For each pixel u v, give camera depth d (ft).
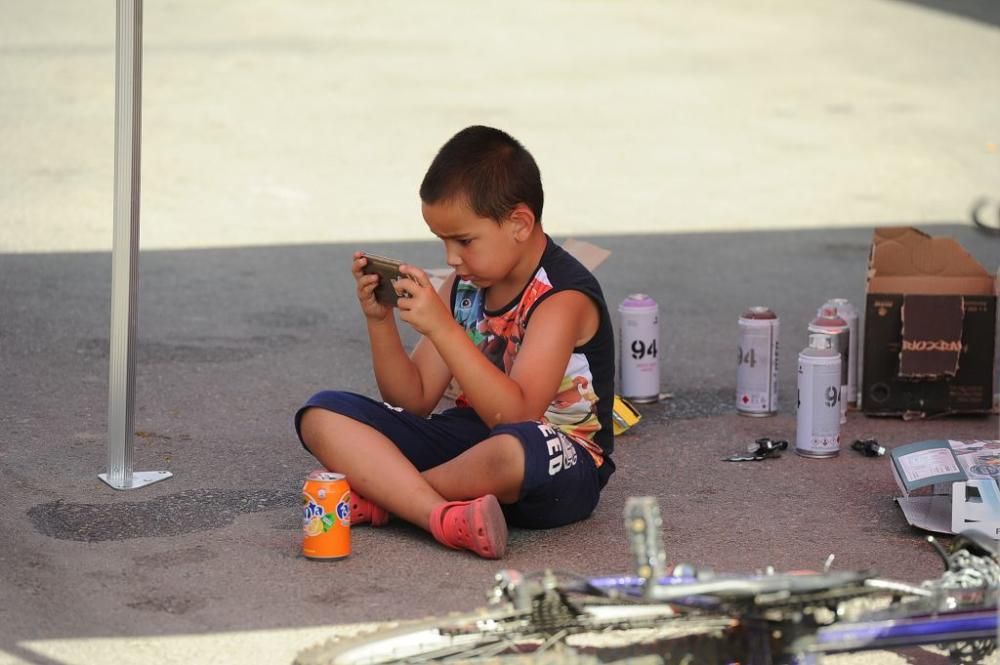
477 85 135.95
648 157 106.01
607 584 25.88
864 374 48.96
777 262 75.20
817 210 89.04
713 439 46.39
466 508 34.58
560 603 26.02
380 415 37.27
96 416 47.88
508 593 26.17
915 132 116.16
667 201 91.35
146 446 44.60
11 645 29.84
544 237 37.27
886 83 139.23
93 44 152.97
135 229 39.73
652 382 50.70
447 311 35.01
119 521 37.65
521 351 36.09
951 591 25.67
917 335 47.85
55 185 90.63
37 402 49.26
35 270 70.08
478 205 34.47
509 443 34.73
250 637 30.40
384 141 109.81
